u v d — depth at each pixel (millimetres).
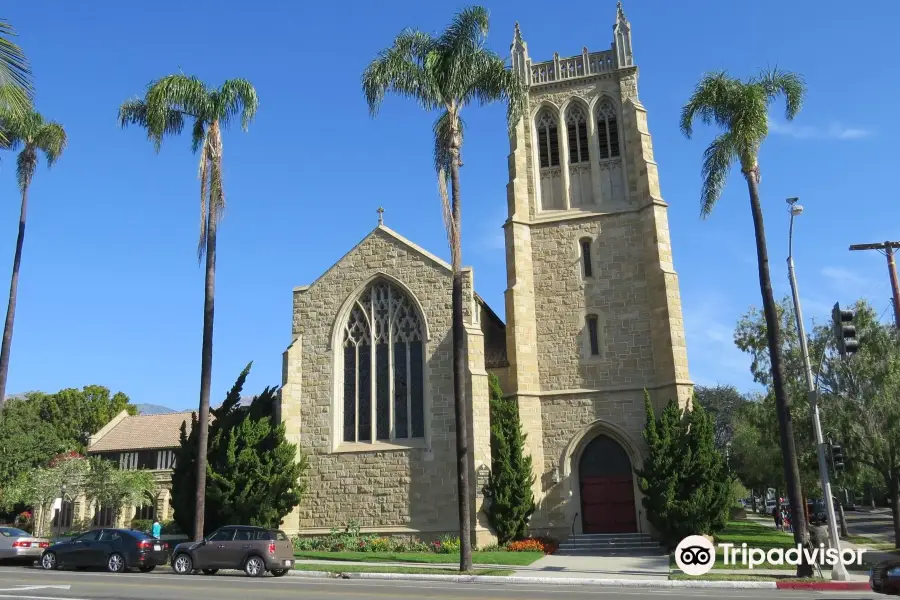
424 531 35062
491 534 34188
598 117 42031
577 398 37500
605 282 38781
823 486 25438
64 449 67188
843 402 37812
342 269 39500
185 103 32906
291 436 37250
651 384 36844
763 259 27500
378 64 29344
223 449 36125
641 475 33875
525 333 38500
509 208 40938
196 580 22750
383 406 37656
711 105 28781
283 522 36000
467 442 35219
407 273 38531
